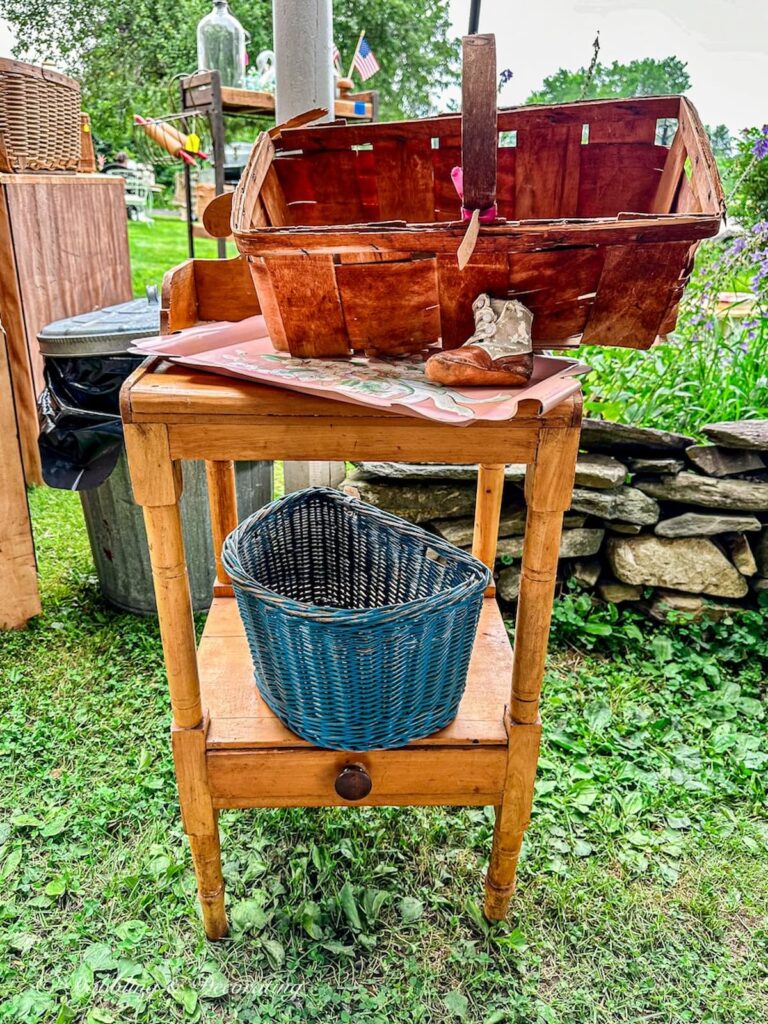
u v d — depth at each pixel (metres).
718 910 1.41
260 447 1.03
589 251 0.94
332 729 1.17
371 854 1.50
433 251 0.95
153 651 2.11
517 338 0.98
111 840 1.52
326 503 1.59
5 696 1.92
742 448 2.07
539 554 1.08
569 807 1.61
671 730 1.84
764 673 2.06
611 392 2.42
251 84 3.74
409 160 1.35
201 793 1.22
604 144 1.28
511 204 1.36
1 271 2.75
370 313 1.04
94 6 13.52
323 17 2.13
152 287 2.32
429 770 1.22
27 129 2.68
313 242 0.95
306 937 1.34
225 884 1.43
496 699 1.32
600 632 2.10
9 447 2.07
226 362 1.06
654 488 2.13
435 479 2.16
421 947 1.33
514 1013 1.23
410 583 1.48
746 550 2.12
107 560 2.21
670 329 1.04
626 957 1.33
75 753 1.73
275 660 1.16
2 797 1.61
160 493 1.04
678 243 0.91
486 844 1.53
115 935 1.34
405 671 1.12
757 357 2.44
